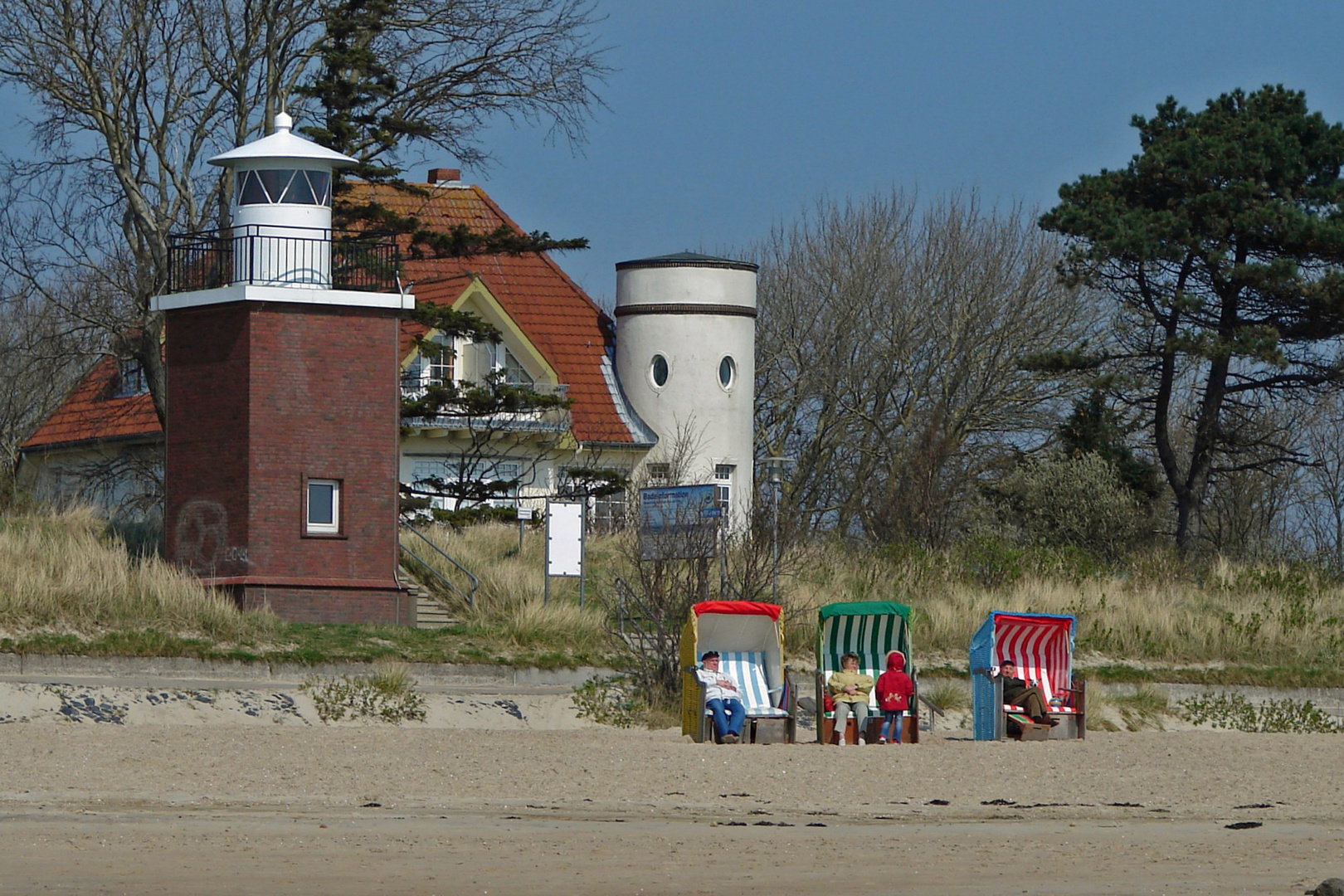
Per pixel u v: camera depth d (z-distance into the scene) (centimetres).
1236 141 18612
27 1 13975
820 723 9306
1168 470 19138
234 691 9400
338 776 7119
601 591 12181
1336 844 6078
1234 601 14450
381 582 11681
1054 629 10006
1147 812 6938
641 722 9925
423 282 16400
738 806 6775
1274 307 18725
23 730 8031
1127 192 19075
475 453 16938
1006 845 5884
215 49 14550
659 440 18362
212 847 5338
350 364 11800
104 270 15600
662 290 18512
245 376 11512
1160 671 12194
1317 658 12875
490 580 12244
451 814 6275
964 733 10462
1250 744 9625
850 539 18100
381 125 15000
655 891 4794
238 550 11462
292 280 11762
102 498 16862
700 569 10762
